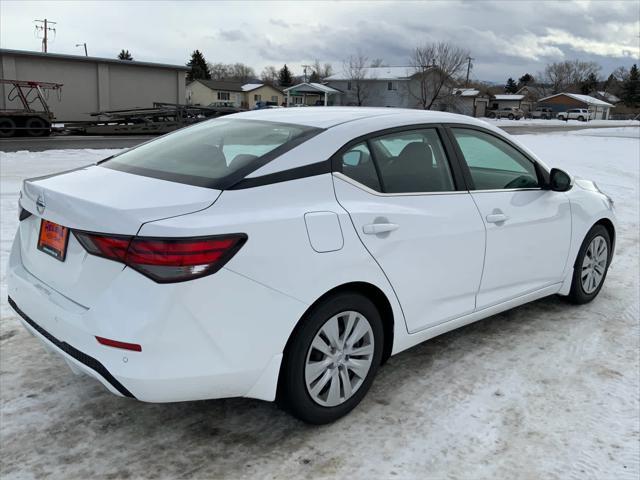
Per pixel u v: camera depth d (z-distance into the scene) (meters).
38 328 2.89
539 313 4.68
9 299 3.22
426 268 3.32
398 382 3.52
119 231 2.44
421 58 67.50
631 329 4.39
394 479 2.66
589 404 3.32
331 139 3.05
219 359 2.54
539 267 4.19
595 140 28.78
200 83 81.75
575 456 2.84
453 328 3.68
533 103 101.94
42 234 2.91
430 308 3.43
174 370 2.46
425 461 2.79
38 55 32.75
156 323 2.39
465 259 3.54
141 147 3.61
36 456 2.75
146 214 2.45
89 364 2.55
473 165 3.74
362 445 2.90
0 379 3.41
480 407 3.26
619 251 6.69
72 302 2.65
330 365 2.97
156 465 2.71
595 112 97.56
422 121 3.53
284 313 2.68
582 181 4.95
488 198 3.73
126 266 2.44
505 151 4.02
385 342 3.31
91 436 2.92
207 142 3.30
